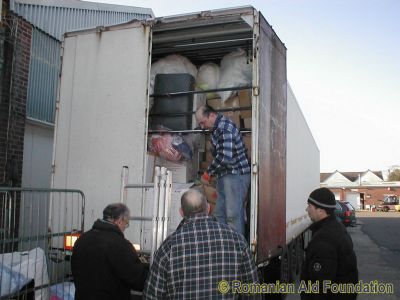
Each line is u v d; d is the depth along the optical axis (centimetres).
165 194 359
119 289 322
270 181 468
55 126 496
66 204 470
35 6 733
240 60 541
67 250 450
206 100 554
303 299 324
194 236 274
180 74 537
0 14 622
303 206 921
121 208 340
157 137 502
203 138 572
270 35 488
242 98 532
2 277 359
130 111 466
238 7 447
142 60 470
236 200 434
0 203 616
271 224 469
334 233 323
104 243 319
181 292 266
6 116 651
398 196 5631
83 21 860
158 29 492
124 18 988
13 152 663
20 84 682
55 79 781
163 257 272
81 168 477
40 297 393
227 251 274
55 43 783
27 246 477
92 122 480
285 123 560
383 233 2028
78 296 319
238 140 449
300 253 892
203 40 551
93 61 490
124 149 463
